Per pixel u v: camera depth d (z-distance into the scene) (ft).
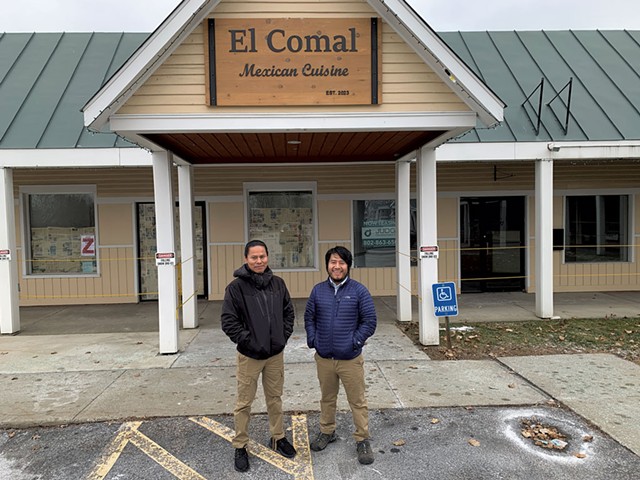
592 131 26.50
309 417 13.66
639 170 34.50
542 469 10.78
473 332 23.11
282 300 11.34
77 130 25.52
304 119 16.48
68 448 12.10
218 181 32.76
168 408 14.38
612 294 33.58
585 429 12.69
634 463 10.97
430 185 20.79
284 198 33.78
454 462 11.15
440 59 16.24
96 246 32.83
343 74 16.51
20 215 32.32
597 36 36.81
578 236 34.94
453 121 16.88
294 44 16.33
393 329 24.08
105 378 17.17
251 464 11.18
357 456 11.43
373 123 16.72
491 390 15.49
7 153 23.88
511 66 32.83
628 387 15.58
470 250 34.71
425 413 13.80
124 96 15.89
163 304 20.11
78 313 29.71
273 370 11.25
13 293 24.45
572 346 20.61
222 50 16.15
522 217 34.83
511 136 25.99
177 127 16.26
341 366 11.10
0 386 16.42
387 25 16.70
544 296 25.86
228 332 10.68
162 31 15.58
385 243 33.81
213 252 32.89
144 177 32.55
